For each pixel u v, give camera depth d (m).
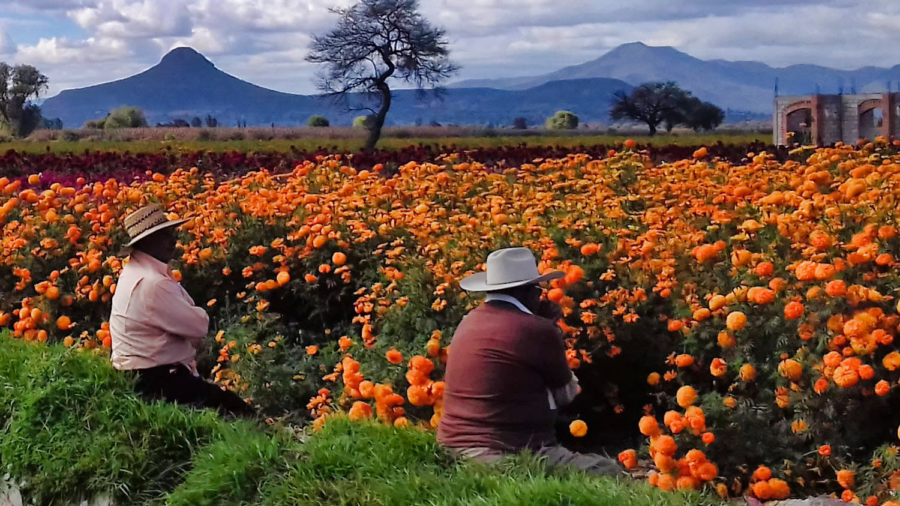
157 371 5.54
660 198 8.81
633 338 5.92
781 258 6.06
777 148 18.12
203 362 7.34
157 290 5.53
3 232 9.13
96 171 19.11
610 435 6.03
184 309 5.58
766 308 5.23
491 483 3.70
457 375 4.44
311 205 8.33
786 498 4.37
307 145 44.41
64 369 5.41
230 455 4.27
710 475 4.23
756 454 4.74
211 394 5.75
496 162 17.78
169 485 4.44
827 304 4.99
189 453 4.62
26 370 5.58
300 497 3.85
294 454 4.25
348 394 5.48
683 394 4.60
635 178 10.40
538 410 4.39
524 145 20.33
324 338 7.46
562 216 7.77
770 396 5.03
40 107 77.06
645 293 6.09
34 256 8.39
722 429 4.71
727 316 5.27
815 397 4.81
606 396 5.97
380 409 4.86
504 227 7.21
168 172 17.56
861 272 5.35
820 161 10.16
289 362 6.69
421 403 4.84
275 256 7.95
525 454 4.06
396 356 5.18
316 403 6.00
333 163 11.17
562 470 3.93
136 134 69.00
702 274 6.01
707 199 8.48
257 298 7.61
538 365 4.37
